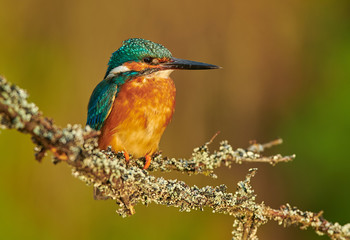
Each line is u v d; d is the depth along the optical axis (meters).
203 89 12.73
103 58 12.12
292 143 12.52
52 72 11.63
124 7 12.38
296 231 12.65
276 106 13.21
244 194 5.96
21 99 4.40
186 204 5.80
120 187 5.33
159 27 12.63
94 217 10.62
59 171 10.68
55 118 11.37
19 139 10.59
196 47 12.81
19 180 10.49
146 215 10.71
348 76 12.99
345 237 5.86
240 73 13.00
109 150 6.73
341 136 12.12
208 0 12.94
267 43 13.32
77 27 12.09
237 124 12.88
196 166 6.63
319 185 11.91
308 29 13.61
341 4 13.71
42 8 11.97
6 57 11.41
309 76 13.31
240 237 6.06
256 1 13.26
